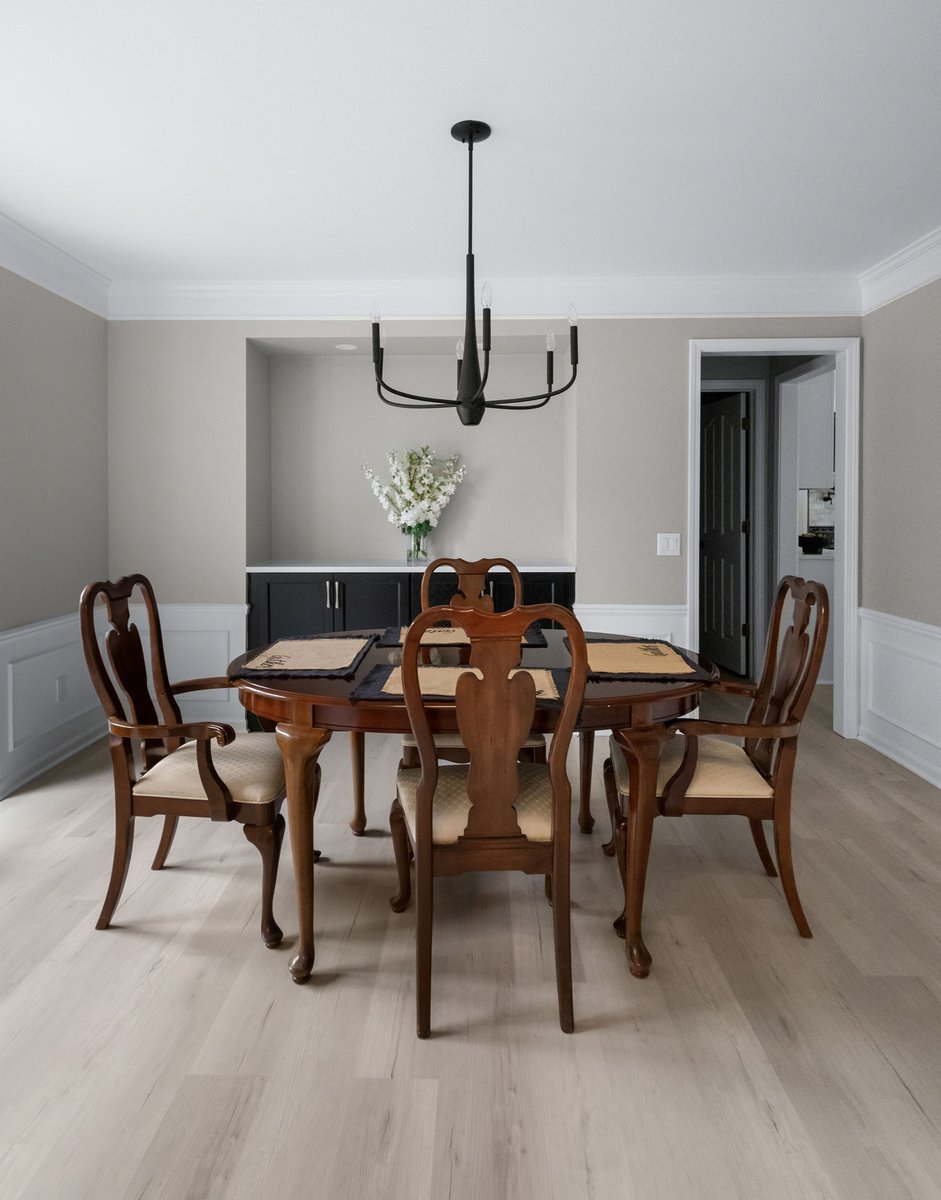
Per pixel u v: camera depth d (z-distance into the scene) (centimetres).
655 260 408
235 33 217
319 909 257
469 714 191
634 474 447
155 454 456
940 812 342
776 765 240
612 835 312
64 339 407
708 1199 146
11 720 361
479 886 275
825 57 229
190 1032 193
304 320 451
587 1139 160
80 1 203
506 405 278
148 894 264
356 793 318
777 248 389
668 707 225
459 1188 148
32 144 282
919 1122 165
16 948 230
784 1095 173
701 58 229
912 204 335
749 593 631
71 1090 173
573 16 210
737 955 229
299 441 512
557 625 456
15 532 368
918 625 388
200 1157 155
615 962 226
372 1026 196
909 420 396
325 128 270
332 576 463
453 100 252
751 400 623
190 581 461
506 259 407
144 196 327
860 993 211
